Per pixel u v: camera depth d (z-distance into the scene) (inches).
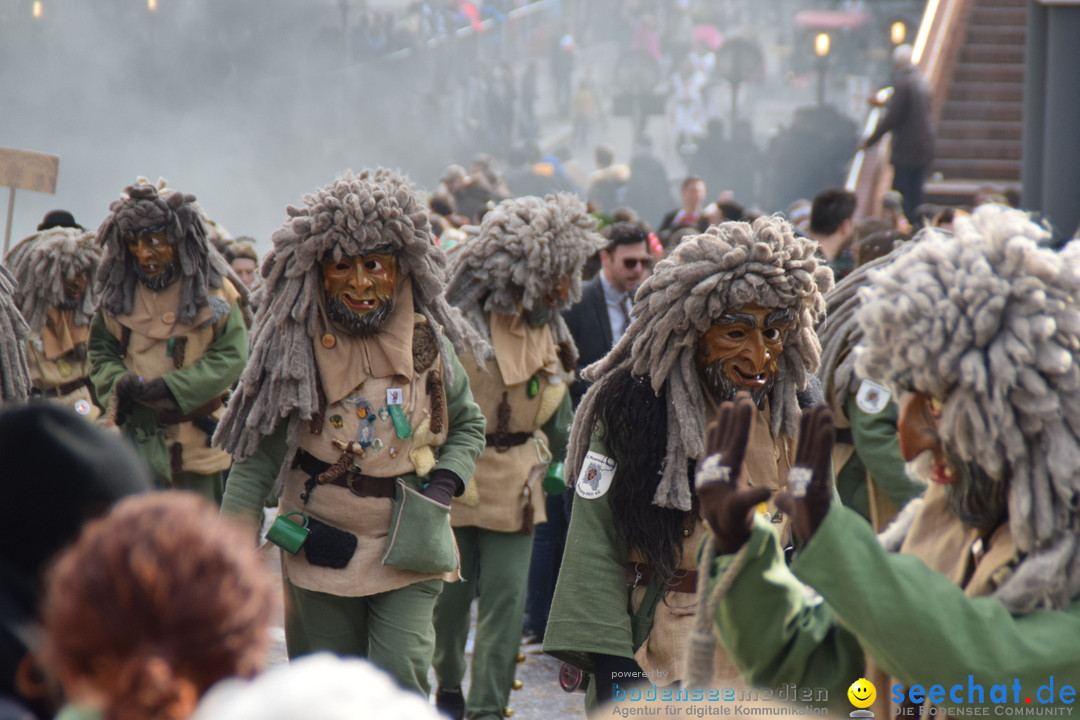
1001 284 226.8
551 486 599.5
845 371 510.3
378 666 466.3
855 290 528.7
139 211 642.2
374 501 468.8
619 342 383.2
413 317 486.3
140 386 649.0
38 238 778.2
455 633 583.2
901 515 273.7
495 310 601.0
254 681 147.3
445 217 1323.8
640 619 366.9
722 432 240.2
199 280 661.9
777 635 242.4
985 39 2148.1
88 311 776.9
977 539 245.8
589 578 362.0
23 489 212.1
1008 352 224.8
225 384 665.6
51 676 169.3
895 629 221.8
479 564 597.6
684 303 361.7
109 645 151.6
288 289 466.6
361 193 465.7
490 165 1841.8
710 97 3344.0
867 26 3238.2
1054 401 222.7
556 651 364.8
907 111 1673.2
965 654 219.8
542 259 592.1
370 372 472.4
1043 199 1112.2
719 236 371.6
